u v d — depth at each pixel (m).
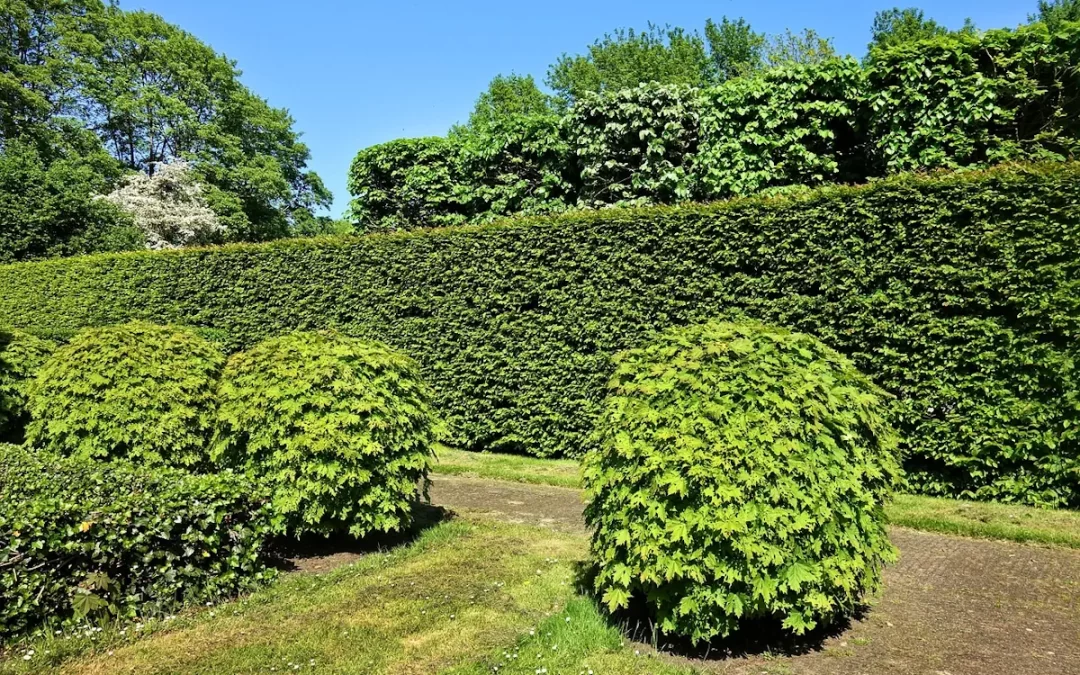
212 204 27.55
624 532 3.64
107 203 19.94
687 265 8.09
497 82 33.53
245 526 4.79
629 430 3.81
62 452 6.13
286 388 5.48
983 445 6.50
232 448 5.73
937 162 8.05
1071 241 6.15
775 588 3.44
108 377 6.18
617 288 8.57
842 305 7.20
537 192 11.68
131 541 4.16
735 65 29.25
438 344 10.05
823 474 3.59
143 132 30.67
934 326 6.72
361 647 3.69
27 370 9.18
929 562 5.04
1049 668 3.43
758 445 3.53
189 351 6.70
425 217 12.93
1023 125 7.96
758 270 7.76
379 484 5.53
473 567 5.00
